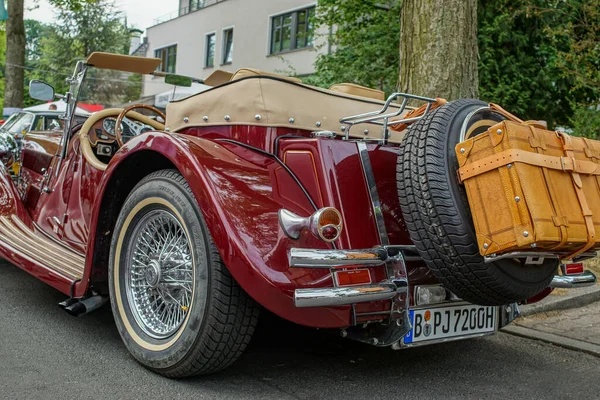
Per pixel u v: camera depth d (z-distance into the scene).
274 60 21.72
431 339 2.66
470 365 3.17
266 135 2.77
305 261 2.20
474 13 5.27
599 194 2.43
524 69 11.01
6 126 9.80
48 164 4.27
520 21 11.04
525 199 2.15
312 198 2.54
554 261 2.57
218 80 4.75
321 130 2.91
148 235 2.85
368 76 11.27
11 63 14.17
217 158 2.61
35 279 4.52
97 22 28.19
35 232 3.95
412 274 2.59
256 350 3.21
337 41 13.06
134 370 2.75
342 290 2.26
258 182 2.58
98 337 3.22
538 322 4.07
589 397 2.76
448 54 5.14
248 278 2.27
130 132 4.14
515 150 2.19
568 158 2.32
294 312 2.30
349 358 3.16
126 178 2.96
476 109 2.54
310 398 2.56
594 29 8.87
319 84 12.12
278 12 21.47
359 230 2.50
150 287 2.77
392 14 11.26
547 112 11.56
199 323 2.46
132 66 4.29
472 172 2.29
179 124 3.12
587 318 4.23
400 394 2.68
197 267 2.48
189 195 2.55
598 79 8.69
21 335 3.19
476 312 2.86
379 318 2.50
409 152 2.46
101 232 3.03
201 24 25.39
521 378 2.99
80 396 2.42
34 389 2.47
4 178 4.12
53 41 28.11
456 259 2.31
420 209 2.36
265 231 2.37
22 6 14.17
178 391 2.54
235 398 2.50
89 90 4.29
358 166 2.60
